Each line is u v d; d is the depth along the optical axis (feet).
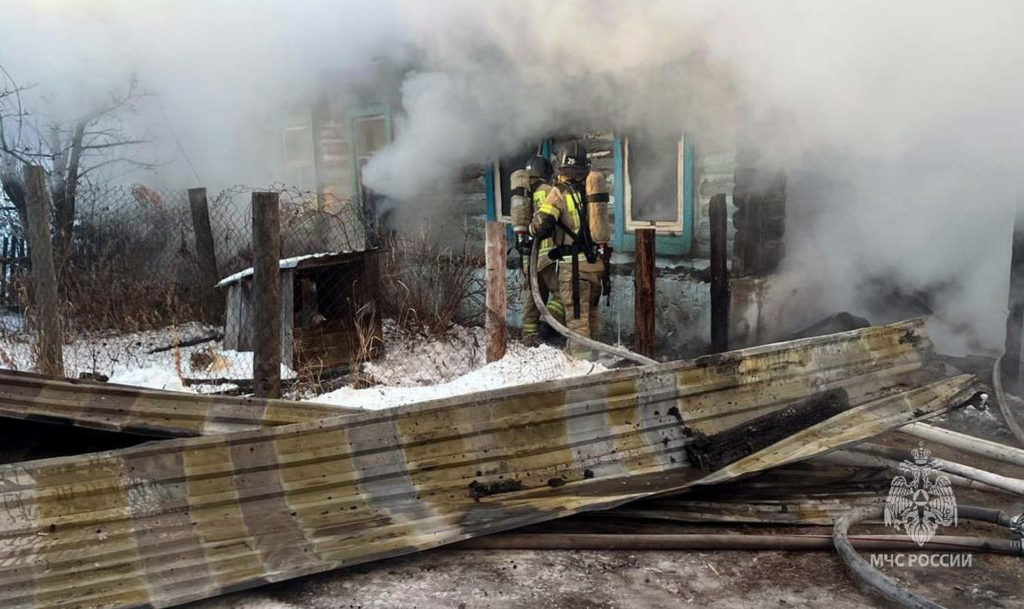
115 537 9.83
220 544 10.05
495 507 11.11
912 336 15.30
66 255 24.14
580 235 20.63
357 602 9.44
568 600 9.46
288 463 10.91
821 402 13.62
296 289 20.67
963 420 15.52
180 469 10.46
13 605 8.83
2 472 9.72
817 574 10.04
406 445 11.48
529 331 22.30
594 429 12.34
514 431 11.99
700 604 9.36
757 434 12.83
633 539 10.70
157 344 23.06
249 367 19.76
